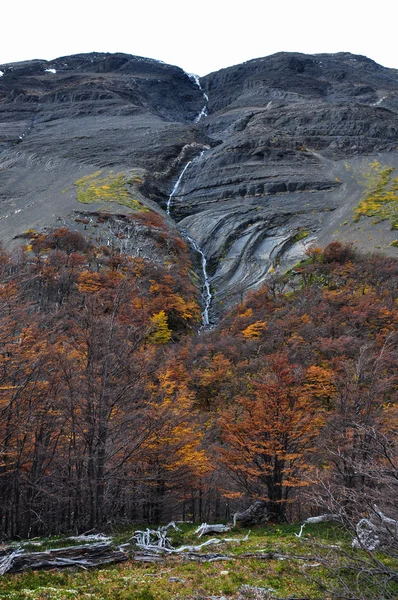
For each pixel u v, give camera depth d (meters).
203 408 35.16
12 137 159.75
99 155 132.25
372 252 73.50
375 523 14.11
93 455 20.39
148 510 25.56
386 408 24.94
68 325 30.59
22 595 11.63
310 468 21.34
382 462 16.69
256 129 135.12
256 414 22.64
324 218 92.12
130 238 80.88
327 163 119.44
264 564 14.56
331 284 63.56
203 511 32.69
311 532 18.73
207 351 44.31
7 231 87.50
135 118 174.25
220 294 78.19
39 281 52.69
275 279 73.06
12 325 25.19
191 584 13.00
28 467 23.95
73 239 71.00
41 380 22.89
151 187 112.94
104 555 14.99
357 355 36.12
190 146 139.75
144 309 48.44
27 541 17.72
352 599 10.87
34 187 115.00
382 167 114.81
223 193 109.06
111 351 22.16
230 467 23.19
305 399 24.42
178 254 82.88
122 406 22.14
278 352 35.50
